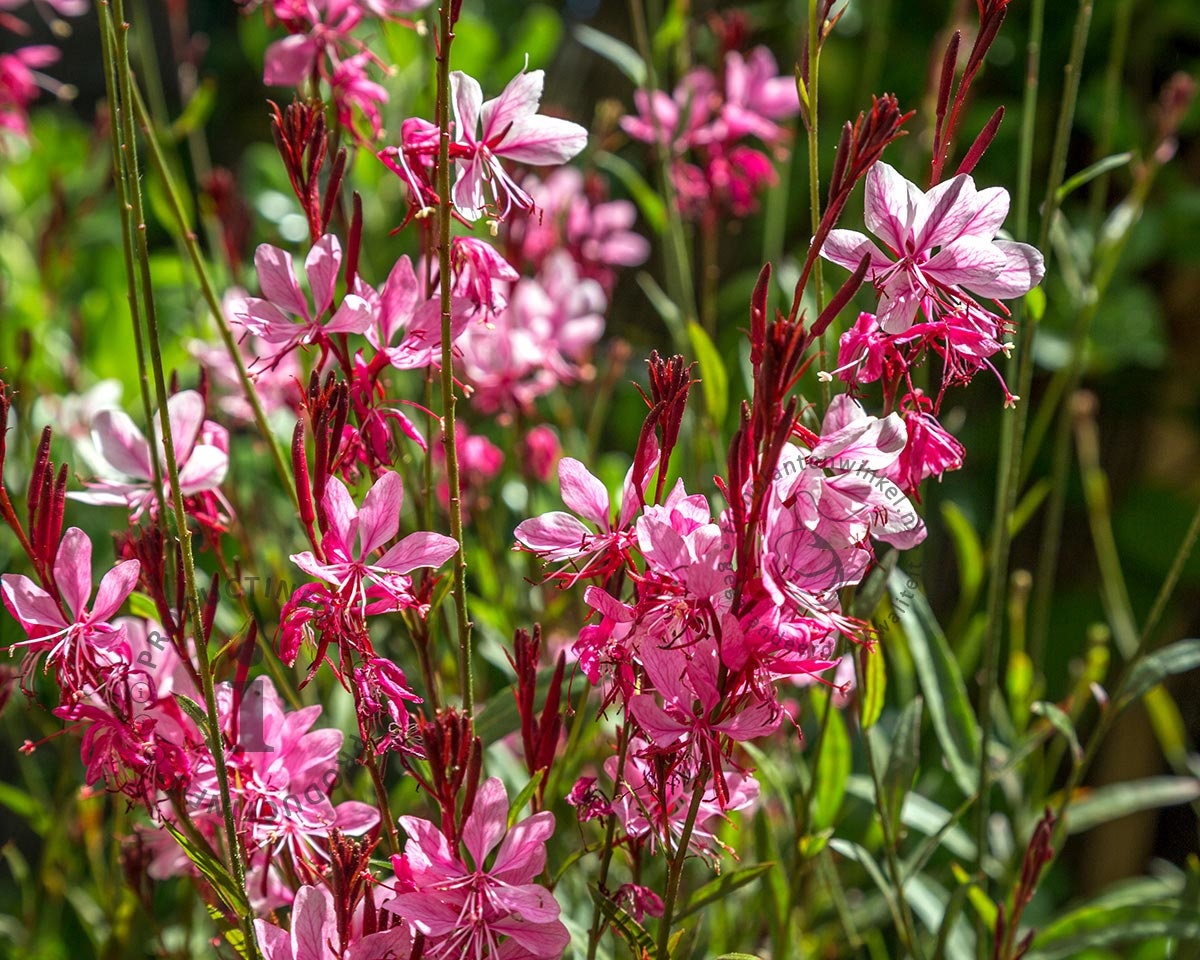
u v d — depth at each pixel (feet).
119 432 1.55
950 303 1.43
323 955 1.43
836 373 1.43
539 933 1.43
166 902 2.09
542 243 2.06
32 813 1.94
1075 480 3.54
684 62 2.08
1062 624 3.48
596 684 1.43
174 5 2.27
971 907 1.94
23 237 3.11
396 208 2.48
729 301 2.98
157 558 1.46
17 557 2.09
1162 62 3.48
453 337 1.51
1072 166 3.53
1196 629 3.52
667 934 1.43
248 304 1.47
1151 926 1.80
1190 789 2.00
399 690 1.42
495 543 2.03
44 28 3.72
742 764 1.73
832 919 2.04
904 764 1.72
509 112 1.50
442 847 1.42
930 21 3.45
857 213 2.43
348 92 1.64
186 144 4.13
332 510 1.42
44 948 2.07
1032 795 1.94
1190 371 3.57
